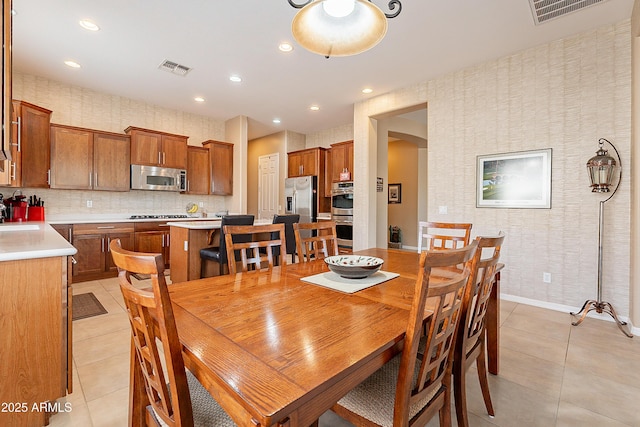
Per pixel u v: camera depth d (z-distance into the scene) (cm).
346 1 149
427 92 405
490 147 352
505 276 344
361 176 485
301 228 231
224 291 140
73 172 412
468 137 369
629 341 243
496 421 157
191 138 562
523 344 239
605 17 271
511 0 248
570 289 305
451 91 383
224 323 103
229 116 577
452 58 345
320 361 79
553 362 213
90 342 235
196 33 296
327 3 152
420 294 88
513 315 298
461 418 133
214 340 90
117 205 487
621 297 279
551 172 314
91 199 461
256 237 351
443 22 277
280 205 688
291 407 62
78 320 275
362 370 84
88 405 165
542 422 156
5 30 142
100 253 417
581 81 297
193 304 122
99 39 307
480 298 136
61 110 423
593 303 282
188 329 98
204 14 267
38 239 192
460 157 375
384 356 91
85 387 180
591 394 178
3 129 141
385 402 106
